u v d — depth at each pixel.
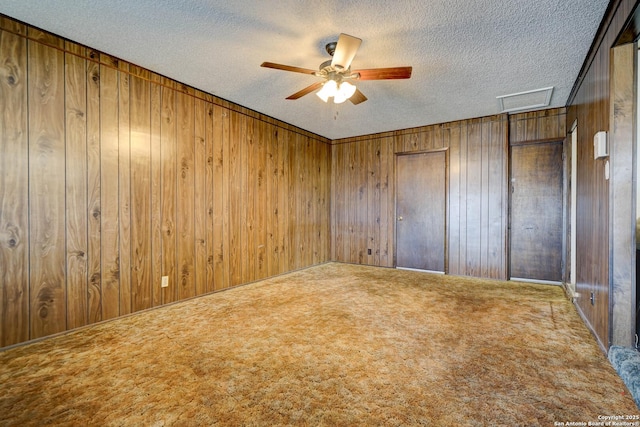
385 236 5.43
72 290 2.55
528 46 2.54
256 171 4.32
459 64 2.87
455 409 1.55
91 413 1.53
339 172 5.93
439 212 4.89
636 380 1.61
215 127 3.73
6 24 2.22
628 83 1.93
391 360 2.04
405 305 3.21
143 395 1.67
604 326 2.13
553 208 4.16
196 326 2.64
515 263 4.39
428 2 2.02
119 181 2.85
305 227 5.30
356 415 1.51
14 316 2.26
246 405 1.58
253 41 2.52
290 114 4.43
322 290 3.83
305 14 2.16
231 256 3.94
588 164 2.65
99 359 2.07
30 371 1.91
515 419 1.47
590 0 1.99
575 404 1.58
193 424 1.45
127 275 2.90
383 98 3.75
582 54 2.66
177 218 3.32
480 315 2.89
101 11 2.14
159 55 2.76
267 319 2.81
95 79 2.68
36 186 2.36
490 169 4.47
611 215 1.99
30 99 2.33
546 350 2.17
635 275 1.93
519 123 4.33
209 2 2.04
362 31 2.35
